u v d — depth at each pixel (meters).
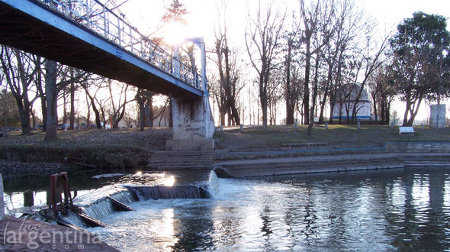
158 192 15.80
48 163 24.53
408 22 41.94
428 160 27.12
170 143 26.89
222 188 18.45
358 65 38.97
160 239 10.00
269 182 20.48
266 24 35.94
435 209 13.68
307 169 24.27
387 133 33.78
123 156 24.50
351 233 10.71
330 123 41.53
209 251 9.12
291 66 39.12
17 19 9.15
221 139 29.59
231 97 42.19
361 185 19.11
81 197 13.11
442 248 9.45
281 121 80.38
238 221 11.93
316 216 12.66
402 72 37.16
